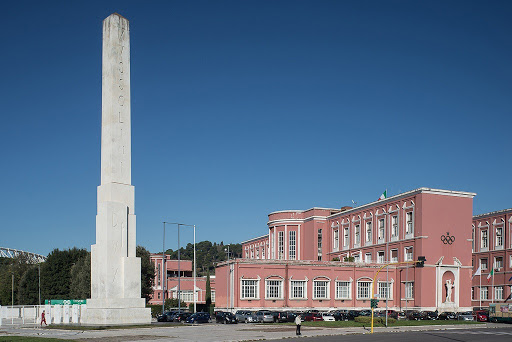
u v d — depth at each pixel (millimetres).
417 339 45250
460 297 89500
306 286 90625
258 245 155500
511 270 103125
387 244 97500
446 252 89625
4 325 67938
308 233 121000
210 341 41531
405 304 90875
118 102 58469
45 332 49812
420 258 59094
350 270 93875
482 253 110938
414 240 90125
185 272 148875
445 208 90688
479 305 109875
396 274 94375
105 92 58719
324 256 118125
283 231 124062
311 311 77812
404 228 93375
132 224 57969
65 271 113688
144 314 56969
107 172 57469
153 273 102500
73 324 57844
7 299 137750
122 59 59312
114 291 55500
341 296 92688
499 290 105750
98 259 56469
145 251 101938
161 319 77625
